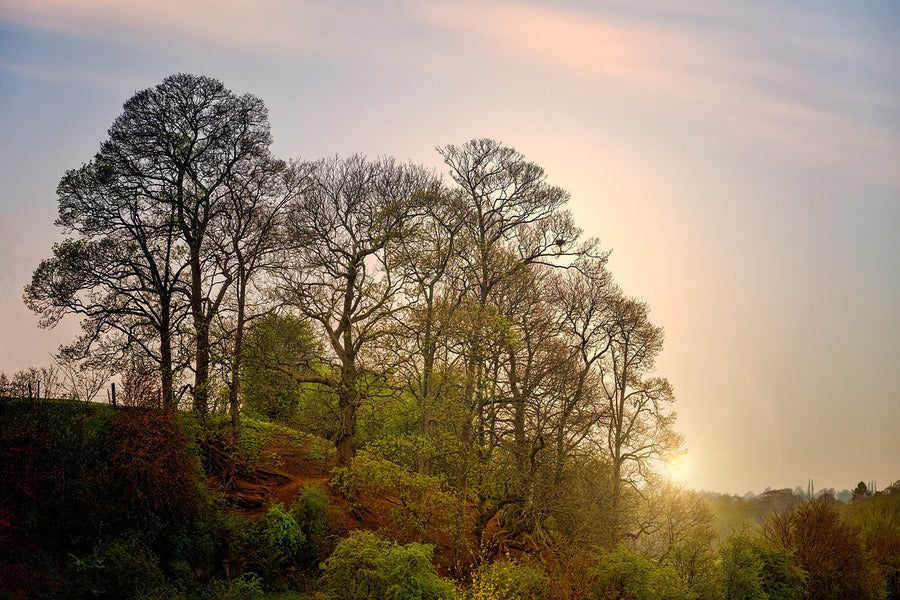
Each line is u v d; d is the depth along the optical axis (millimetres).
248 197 37031
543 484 36500
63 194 34969
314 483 35312
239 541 28734
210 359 33062
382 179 38781
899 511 74125
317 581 28094
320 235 36781
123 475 26781
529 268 41312
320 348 39031
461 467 35562
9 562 23375
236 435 33281
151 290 34406
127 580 24125
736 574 38438
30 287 34031
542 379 38938
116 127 35781
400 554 26906
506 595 29594
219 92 37406
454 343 35656
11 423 26531
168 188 35969
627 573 33594
